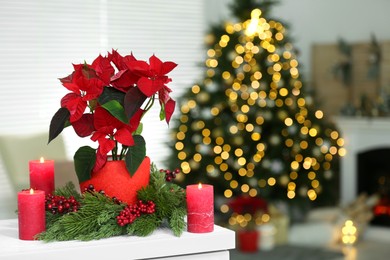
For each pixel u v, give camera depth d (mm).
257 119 5098
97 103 1793
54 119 1776
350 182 5992
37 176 1870
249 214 5023
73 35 4578
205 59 5148
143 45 4887
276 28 5281
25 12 4430
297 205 5246
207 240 1763
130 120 1803
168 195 1824
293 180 5266
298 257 4734
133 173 1798
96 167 1795
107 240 1706
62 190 1900
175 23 5051
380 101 5895
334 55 5996
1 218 4203
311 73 6055
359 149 6020
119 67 1835
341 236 5152
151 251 1708
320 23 5988
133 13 4824
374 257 4832
